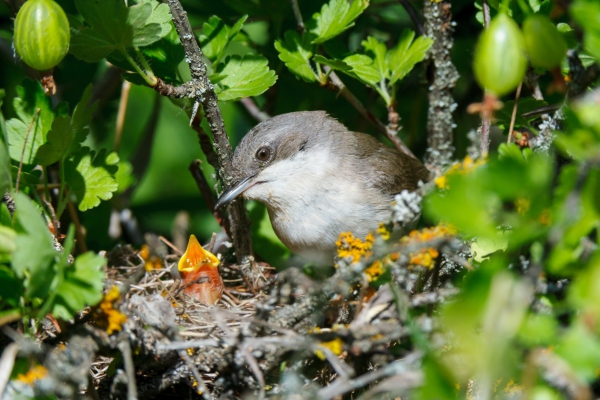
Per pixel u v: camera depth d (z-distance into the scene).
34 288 5.79
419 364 5.69
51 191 9.64
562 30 7.83
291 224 9.93
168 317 6.69
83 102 7.40
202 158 14.36
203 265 9.05
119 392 6.75
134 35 7.68
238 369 6.58
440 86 9.80
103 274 5.96
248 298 9.35
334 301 7.01
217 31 9.21
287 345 6.02
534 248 5.57
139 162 12.15
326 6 9.55
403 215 6.66
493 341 4.71
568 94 6.24
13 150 7.83
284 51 9.39
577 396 4.87
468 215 4.79
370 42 9.81
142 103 14.47
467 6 11.18
